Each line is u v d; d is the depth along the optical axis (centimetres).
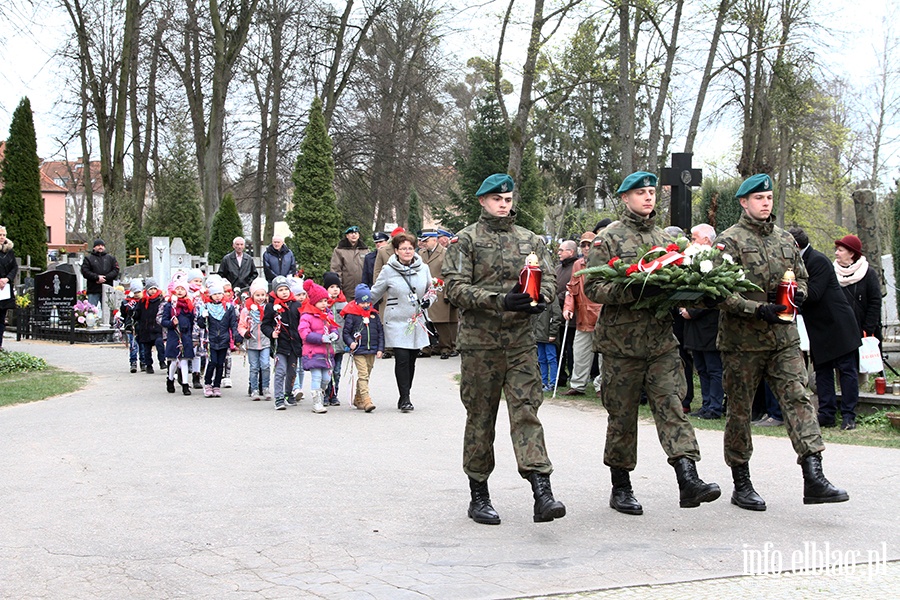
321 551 546
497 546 555
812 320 998
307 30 3794
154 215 4497
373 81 4059
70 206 7819
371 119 4134
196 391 1368
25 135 2836
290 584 482
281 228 1867
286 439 946
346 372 1534
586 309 1263
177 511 644
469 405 612
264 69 3956
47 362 1756
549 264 617
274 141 4031
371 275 1772
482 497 620
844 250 1055
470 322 604
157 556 538
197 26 3409
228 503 667
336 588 475
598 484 732
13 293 1759
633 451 636
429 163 4297
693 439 602
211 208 3488
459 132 4756
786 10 2625
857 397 1002
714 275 595
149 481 741
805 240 986
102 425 1030
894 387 1065
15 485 727
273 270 1805
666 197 2478
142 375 1566
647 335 611
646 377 619
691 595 466
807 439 611
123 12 3462
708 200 2273
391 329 1145
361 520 619
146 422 1056
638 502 644
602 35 2464
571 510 647
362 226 4103
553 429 1012
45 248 2888
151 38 3459
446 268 607
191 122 4362
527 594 462
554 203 4944
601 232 641
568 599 457
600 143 4809
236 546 557
